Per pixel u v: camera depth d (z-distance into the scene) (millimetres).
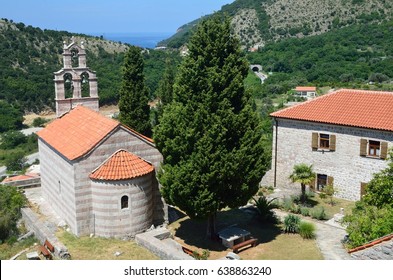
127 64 38812
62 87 33781
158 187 28453
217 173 23375
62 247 24109
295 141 36812
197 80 24375
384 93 35094
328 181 35344
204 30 24922
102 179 25484
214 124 23469
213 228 26422
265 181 39031
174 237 27016
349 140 33719
